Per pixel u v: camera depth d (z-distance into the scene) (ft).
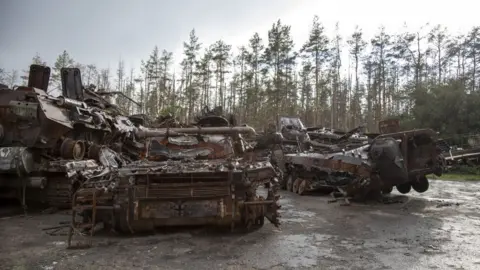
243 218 20.49
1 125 28.99
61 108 31.45
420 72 148.25
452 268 15.03
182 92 140.36
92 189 19.47
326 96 152.56
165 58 156.87
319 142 55.67
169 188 18.95
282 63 135.44
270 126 31.89
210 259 16.19
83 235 20.11
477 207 30.42
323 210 29.45
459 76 136.87
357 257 16.51
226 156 25.05
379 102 148.97
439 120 85.81
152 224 19.17
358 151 34.42
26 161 27.71
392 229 22.27
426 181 38.24
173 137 25.80
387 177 32.04
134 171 19.13
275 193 20.99
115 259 16.20
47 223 24.34
